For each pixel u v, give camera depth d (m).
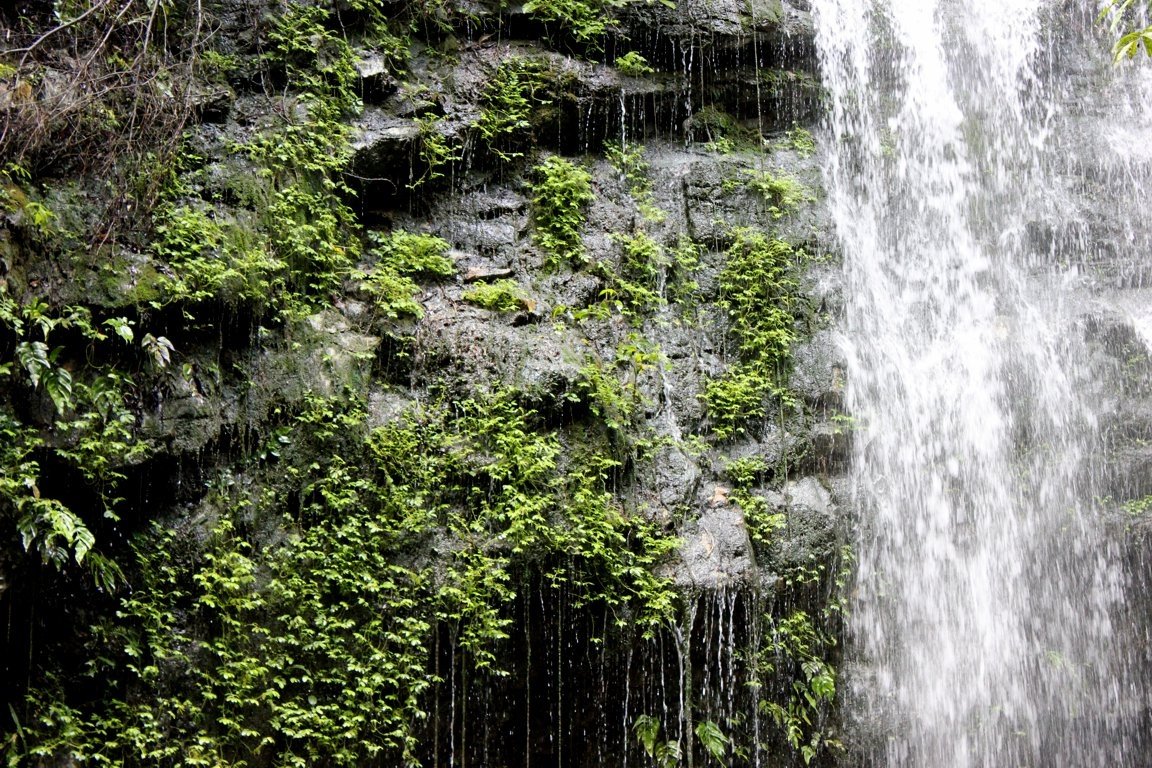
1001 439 10.38
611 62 10.14
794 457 9.05
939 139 11.63
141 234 6.70
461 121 8.98
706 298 9.48
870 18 11.57
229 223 7.15
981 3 12.52
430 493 7.11
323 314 7.45
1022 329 10.95
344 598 6.64
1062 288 11.50
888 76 11.60
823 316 9.72
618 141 9.94
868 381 9.74
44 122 6.37
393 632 6.68
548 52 9.75
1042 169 12.14
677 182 9.86
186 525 6.41
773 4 10.88
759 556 8.44
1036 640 9.99
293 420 6.94
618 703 7.46
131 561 6.16
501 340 7.84
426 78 9.05
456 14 9.45
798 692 8.32
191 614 6.24
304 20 8.42
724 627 7.85
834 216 10.31
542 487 7.37
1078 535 10.38
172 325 6.61
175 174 7.18
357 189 8.34
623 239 9.23
